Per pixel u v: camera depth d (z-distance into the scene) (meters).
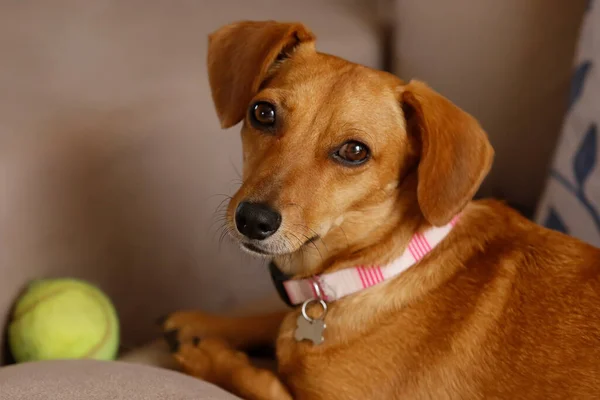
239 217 1.54
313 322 1.73
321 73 1.65
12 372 1.41
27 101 2.09
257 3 2.91
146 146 2.15
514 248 1.70
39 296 1.74
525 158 2.29
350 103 1.59
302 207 1.56
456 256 1.71
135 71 2.33
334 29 2.76
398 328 1.65
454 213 1.56
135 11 2.73
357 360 1.65
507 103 2.28
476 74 2.35
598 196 1.91
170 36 2.57
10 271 1.82
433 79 2.52
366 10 2.93
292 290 1.79
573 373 1.51
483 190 2.41
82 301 1.74
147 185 2.17
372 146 1.59
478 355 1.59
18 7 2.65
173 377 1.50
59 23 2.58
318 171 1.59
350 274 1.71
